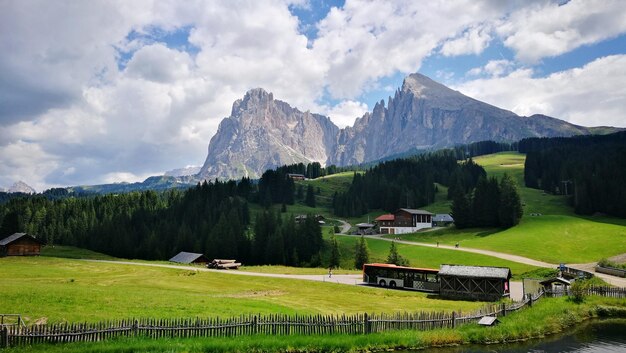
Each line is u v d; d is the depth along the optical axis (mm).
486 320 43438
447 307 61062
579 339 42281
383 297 72000
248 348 33344
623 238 130250
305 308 55625
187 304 50500
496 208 176000
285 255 156500
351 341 36312
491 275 71438
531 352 37625
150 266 124125
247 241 169750
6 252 152250
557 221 162375
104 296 52406
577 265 104688
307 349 34594
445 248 137875
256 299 62375
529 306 52938
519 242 135875
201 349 32188
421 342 38125
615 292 61469
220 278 95062
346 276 103938
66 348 30188
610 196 193000
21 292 50438
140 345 31359
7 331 30297
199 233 182250
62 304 45062
